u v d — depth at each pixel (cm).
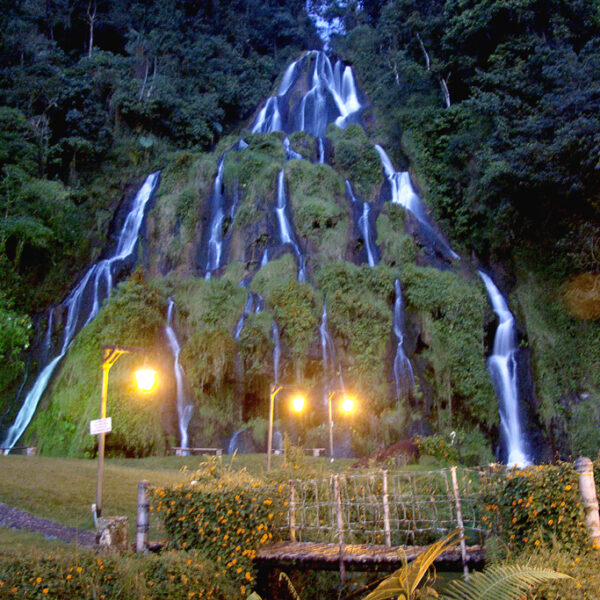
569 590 562
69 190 3328
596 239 2520
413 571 616
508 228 2847
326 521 988
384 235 2969
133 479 1450
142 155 3806
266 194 3108
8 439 2420
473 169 3045
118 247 3281
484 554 720
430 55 3922
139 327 2403
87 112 3700
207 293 2619
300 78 4619
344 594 885
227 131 4416
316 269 2767
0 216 2950
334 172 3216
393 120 3772
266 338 2444
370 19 5559
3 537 955
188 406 2356
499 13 3167
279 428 2314
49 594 571
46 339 2808
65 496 1241
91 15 4675
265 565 798
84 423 2148
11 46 3838
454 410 2439
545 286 2692
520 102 2864
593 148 2298
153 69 4438
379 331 2477
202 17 4962
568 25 3114
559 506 654
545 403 2409
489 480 760
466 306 2605
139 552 755
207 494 808
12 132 3303
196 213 3209
